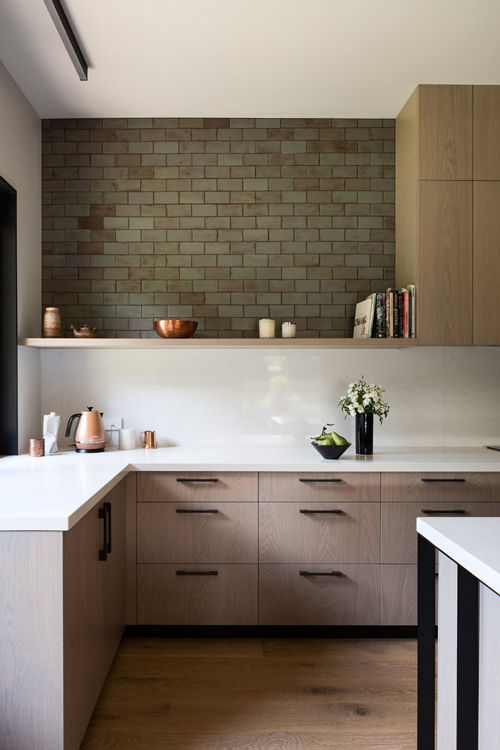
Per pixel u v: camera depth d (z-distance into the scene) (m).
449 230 2.80
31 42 2.37
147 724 1.95
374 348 3.20
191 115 3.13
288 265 3.18
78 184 3.16
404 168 3.01
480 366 3.19
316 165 3.19
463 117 2.80
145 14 2.17
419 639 1.53
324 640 2.60
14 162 2.74
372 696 2.13
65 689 1.57
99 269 3.16
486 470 2.60
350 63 2.57
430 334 2.80
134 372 3.19
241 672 2.31
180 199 3.17
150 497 2.59
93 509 1.92
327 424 3.11
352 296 3.19
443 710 1.49
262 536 2.59
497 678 1.18
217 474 2.59
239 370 3.20
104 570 2.11
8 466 2.47
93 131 3.16
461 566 1.28
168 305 3.17
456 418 3.21
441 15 2.21
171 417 3.20
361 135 3.19
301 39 2.37
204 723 1.96
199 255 3.17
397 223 3.14
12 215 2.75
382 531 2.60
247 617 2.59
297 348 3.21
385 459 2.72
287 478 2.59
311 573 2.58
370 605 2.60
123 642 2.58
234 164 3.17
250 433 3.20
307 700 2.11
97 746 1.83
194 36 2.34
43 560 1.55
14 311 2.76
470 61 2.57
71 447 3.12
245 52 2.47
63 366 3.18
